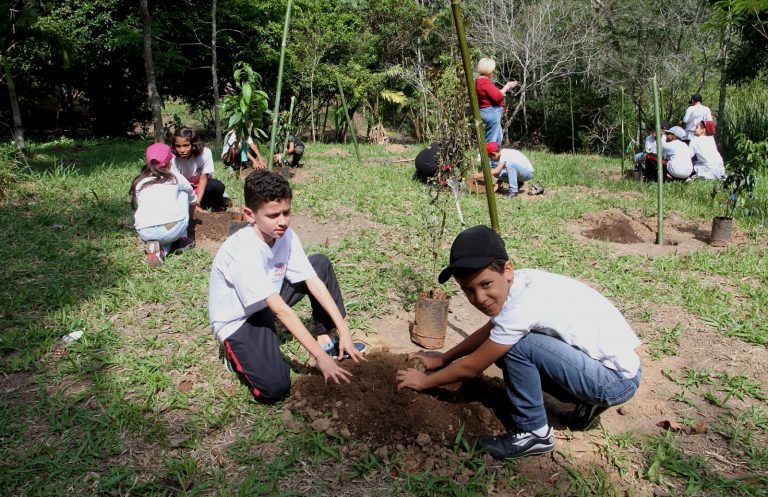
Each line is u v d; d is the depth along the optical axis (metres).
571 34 15.06
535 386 2.59
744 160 5.99
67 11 12.95
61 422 2.82
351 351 3.18
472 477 2.56
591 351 2.52
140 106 15.59
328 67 15.77
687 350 3.77
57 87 15.38
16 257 4.86
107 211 6.35
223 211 6.57
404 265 5.01
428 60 17.86
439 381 2.78
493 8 15.89
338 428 2.79
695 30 14.02
